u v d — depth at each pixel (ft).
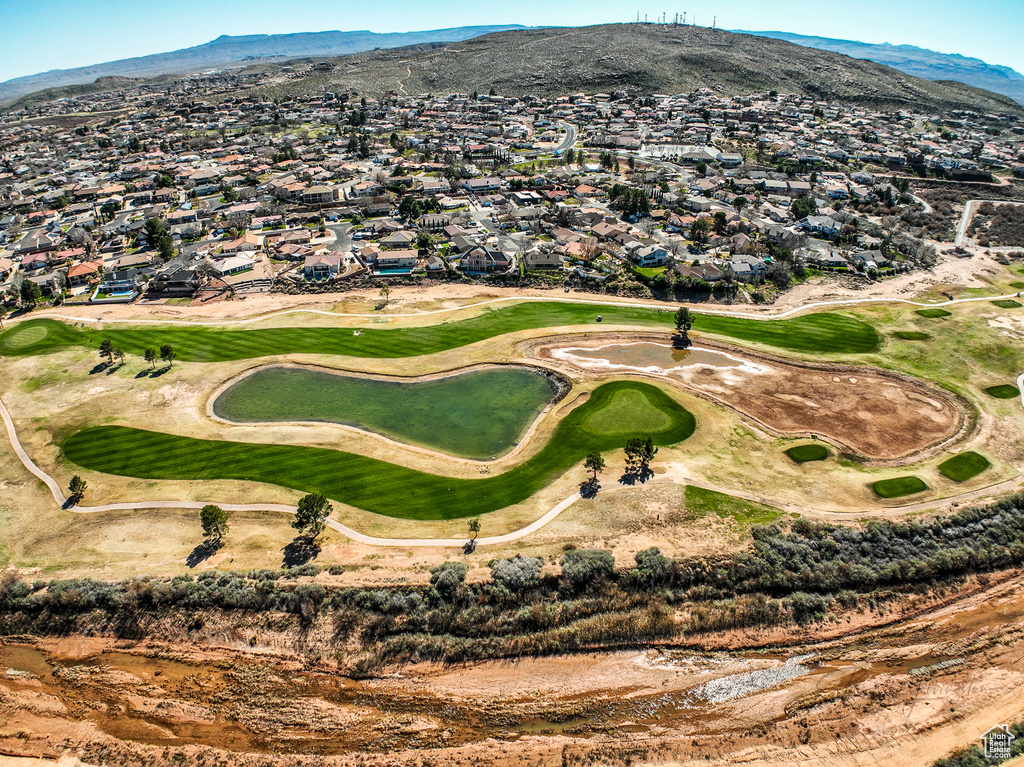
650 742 156.25
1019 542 212.84
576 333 354.33
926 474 243.40
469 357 328.90
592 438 262.47
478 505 225.35
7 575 196.65
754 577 196.13
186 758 151.33
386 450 256.73
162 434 265.95
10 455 254.06
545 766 150.30
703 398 293.64
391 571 196.13
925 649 180.65
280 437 263.90
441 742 156.15
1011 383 306.96
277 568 198.29
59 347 342.64
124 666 174.40
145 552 205.87
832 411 286.25
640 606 188.55
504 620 183.73
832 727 159.43
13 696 166.20
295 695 167.22
